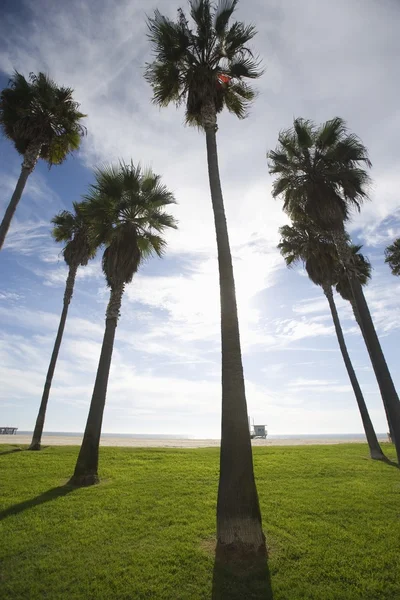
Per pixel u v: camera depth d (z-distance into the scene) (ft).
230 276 25.30
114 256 41.16
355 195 43.50
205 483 33.35
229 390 21.72
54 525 22.63
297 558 18.40
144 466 40.81
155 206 43.86
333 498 28.50
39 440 56.54
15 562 17.88
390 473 38.86
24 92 45.47
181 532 21.85
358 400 56.54
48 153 50.06
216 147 30.89
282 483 33.65
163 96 34.81
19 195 42.34
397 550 19.08
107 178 41.09
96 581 16.38
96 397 36.35
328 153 45.44
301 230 66.64
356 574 16.81
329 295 66.03
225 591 15.66
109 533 21.61
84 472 33.04
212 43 33.19
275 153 49.37
